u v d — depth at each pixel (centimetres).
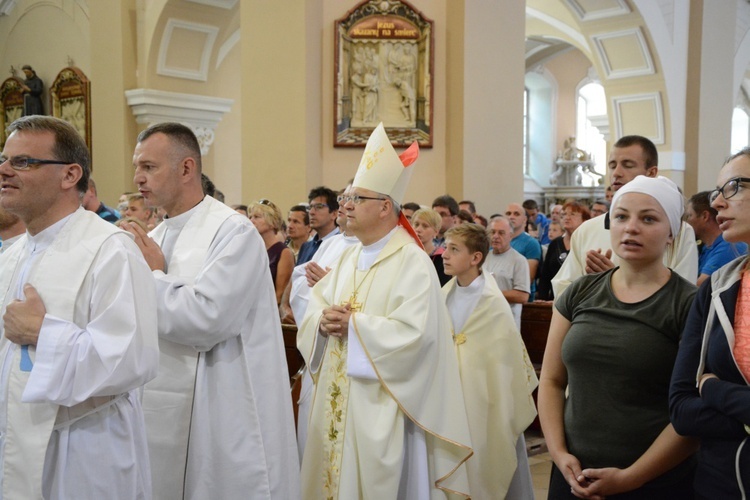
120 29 1025
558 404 253
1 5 1384
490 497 354
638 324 233
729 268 210
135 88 1038
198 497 266
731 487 193
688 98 1246
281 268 534
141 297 215
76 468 208
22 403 205
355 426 293
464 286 371
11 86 1341
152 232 296
